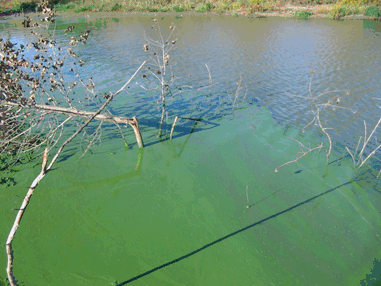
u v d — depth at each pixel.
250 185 7.74
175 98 12.81
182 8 36.91
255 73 15.59
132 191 7.57
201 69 16.36
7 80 7.36
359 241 6.11
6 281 5.23
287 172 8.17
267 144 9.48
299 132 9.98
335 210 6.88
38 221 6.55
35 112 9.21
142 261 5.69
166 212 6.90
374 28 25.39
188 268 5.55
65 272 5.44
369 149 8.90
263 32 25.14
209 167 8.47
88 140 9.52
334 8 31.59
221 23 29.48
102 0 39.69
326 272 5.48
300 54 18.61
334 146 9.15
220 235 6.28
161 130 9.95
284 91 13.20
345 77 14.42
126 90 13.44
